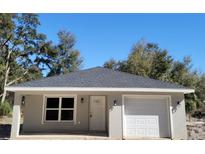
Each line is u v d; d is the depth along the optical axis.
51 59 41.12
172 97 14.29
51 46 40.81
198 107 35.16
